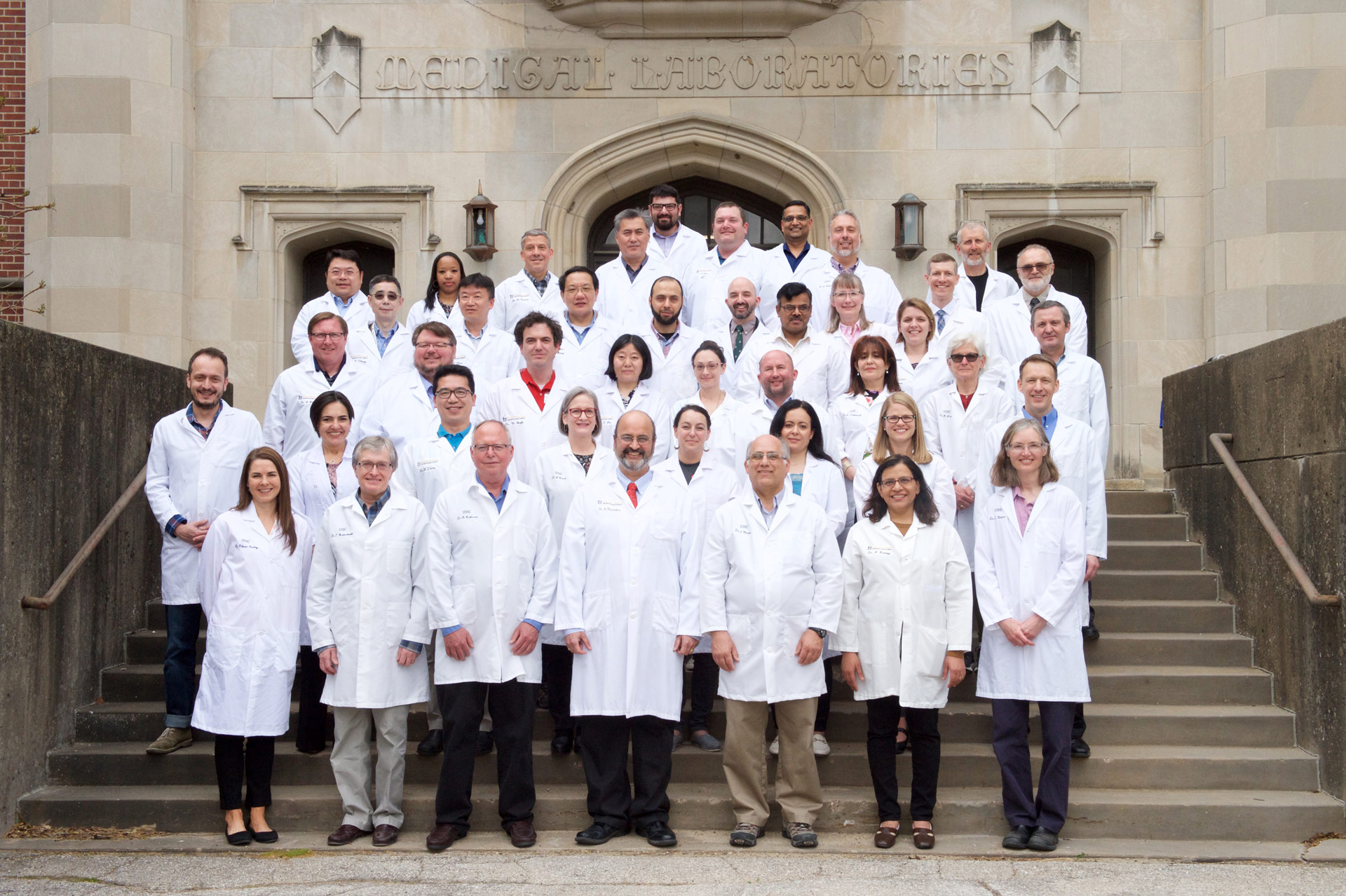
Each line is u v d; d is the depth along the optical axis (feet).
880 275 26.68
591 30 35.65
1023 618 18.47
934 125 35.27
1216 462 24.43
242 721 18.31
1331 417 19.71
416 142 35.55
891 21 35.40
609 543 18.70
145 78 34.12
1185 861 17.93
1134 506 26.89
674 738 19.51
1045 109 35.12
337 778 18.78
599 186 35.96
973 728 21.01
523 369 22.29
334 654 18.52
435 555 18.40
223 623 18.53
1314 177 32.83
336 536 18.67
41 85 34.12
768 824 19.30
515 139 35.55
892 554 18.40
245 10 35.63
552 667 20.30
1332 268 32.76
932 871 17.15
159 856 18.22
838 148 35.32
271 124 35.55
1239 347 33.24
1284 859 17.99
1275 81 33.04
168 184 34.42
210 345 35.27
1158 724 20.90
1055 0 35.22
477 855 17.97
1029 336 24.52
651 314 24.59
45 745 20.65
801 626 18.37
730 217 25.90
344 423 20.90
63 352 21.53
